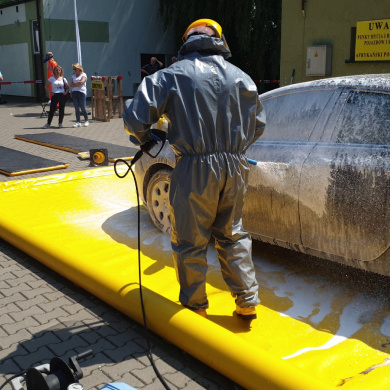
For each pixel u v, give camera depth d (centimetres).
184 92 302
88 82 2372
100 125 1473
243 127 317
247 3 2116
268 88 2253
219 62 311
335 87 387
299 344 319
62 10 2252
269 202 401
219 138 310
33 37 2333
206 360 285
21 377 261
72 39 2298
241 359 270
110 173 765
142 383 281
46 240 448
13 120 1587
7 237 481
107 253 461
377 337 326
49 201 620
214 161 308
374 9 1174
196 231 318
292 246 396
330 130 377
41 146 1085
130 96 2503
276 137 415
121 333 335
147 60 2547
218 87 306
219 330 293
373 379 276
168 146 477
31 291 397
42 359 303
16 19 2397
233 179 315
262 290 391
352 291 388
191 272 326
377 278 409
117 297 349
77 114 1420
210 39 310
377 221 337
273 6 2122
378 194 334
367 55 1197
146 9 2489
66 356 306
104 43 2391
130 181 721
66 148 1018
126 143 1122
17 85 2516
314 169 370
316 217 371
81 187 686
